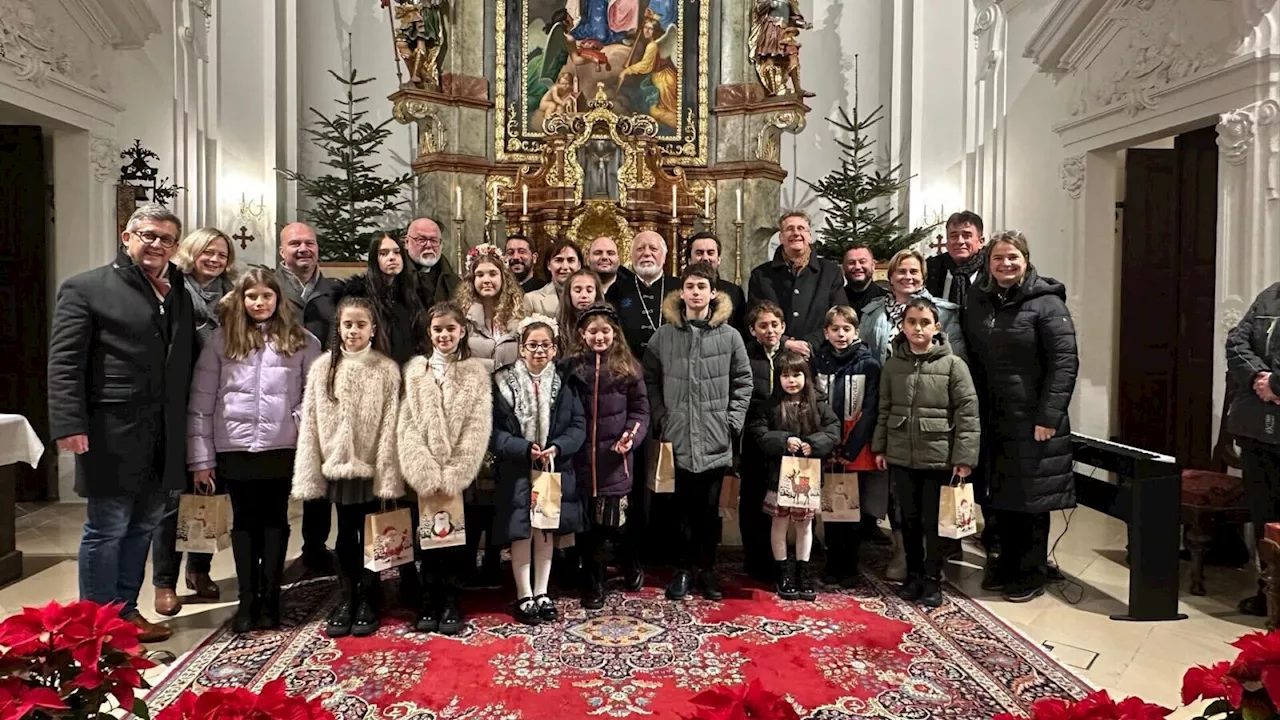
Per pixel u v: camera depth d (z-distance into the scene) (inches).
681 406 142.7
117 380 115.8
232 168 261.4
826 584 153.9
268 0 268.8
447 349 128.2
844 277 177.0
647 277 163.6
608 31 285.1
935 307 145.3
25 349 217.0
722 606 141.8
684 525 149.0
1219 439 167.2
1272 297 145.9
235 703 63.4
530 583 137.3
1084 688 112.4
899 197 302.8
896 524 160.4
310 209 290.4
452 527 124.0
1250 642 64.1
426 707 105.1
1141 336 230.8
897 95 301.3
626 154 265.7
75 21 205.8
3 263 215.6
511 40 281.4
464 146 276.5
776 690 110.4
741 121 281.9
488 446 129.7
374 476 124.7
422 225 152.7
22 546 179.5
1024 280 146.6
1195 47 184.5
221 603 143.9
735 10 282.5
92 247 217.0
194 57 243.6
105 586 119.2
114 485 116.3
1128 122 206.5
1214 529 153.3
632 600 144.3
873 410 151.1
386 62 303.6
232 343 124.7
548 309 160.6
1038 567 150.0
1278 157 164.1
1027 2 249.3
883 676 115.1
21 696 59.1
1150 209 228.7
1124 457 143.7
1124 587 156.7
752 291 171.5
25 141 212.7
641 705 105.5
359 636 127.5
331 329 129.2
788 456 140.5
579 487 136.9
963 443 139.3
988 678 115.0
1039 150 244.7
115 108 222.1
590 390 138.0
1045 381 143.8
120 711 103.8
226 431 124.9
